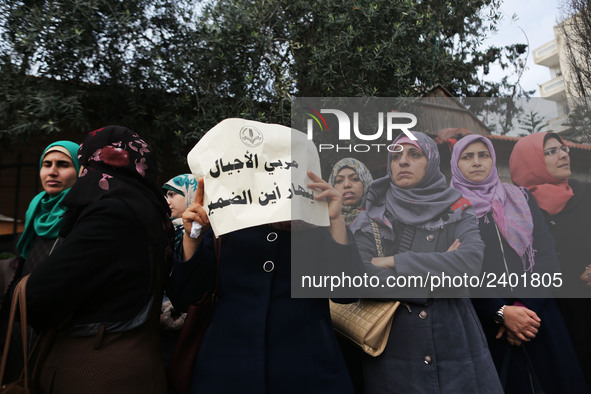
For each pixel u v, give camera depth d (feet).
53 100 12.24
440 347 4.77
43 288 3.68
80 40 12.56
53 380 3.76
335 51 13.75
